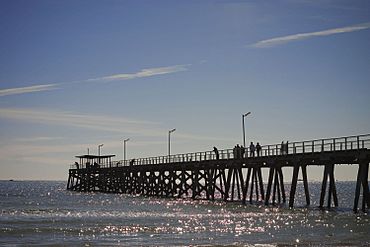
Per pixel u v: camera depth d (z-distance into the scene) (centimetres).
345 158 4406
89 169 10606
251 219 4628
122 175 9550
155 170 8144
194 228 4044
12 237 3488
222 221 4512
